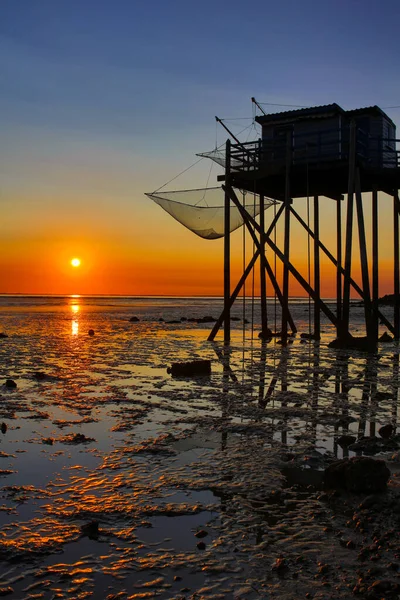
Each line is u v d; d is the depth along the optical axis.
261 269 22.78
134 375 13.84
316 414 9.72
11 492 6.00
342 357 17.77
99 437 8.14
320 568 4.45
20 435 8.21
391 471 6.68
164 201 18.61
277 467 6.89
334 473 6.18
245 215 20.80
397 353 19.08
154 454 7.36
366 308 19.08
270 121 21.11
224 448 7.67
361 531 5.09
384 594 4.07
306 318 48.75
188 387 12.23
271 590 4.16
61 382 12.70
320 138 18.97
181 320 44.25
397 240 23.33
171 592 4.13
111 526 5.23
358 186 18.59
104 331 30.58
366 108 20.48
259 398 11.09
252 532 5.11
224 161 20.61
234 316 50.66
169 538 4.99
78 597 4.06
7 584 4.22
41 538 4.97
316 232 23.72
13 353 18.53
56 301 121.00
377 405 10.52
